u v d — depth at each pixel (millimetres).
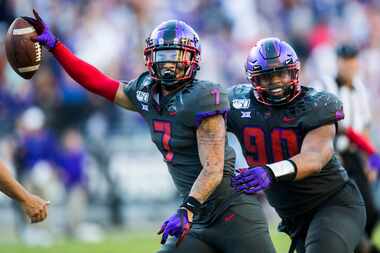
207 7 50688
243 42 49938
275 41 17562
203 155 16219
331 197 18016
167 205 45406
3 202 43750
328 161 17297
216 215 16719
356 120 26078
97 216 43438
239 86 18422
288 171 16578
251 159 18250
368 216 24422
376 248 23359
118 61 46812
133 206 44875
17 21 17797
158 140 16953
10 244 36125
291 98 17578
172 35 16484
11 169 40938
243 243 16656
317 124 17438
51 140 40688
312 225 17562
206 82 16531
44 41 17828
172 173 17125
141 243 34781
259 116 17828
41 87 44906
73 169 40250
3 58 46469
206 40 48094
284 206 18281
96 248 33094
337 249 17000
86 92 45312
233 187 16453
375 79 50281
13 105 45281
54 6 48188
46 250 32719
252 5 51875
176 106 16484
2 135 44781
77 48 46188
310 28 51375
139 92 17359
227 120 18219
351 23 52781
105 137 45406
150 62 16766
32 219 16750
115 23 47719
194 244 16844
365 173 24547
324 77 26344
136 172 45344
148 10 49406
